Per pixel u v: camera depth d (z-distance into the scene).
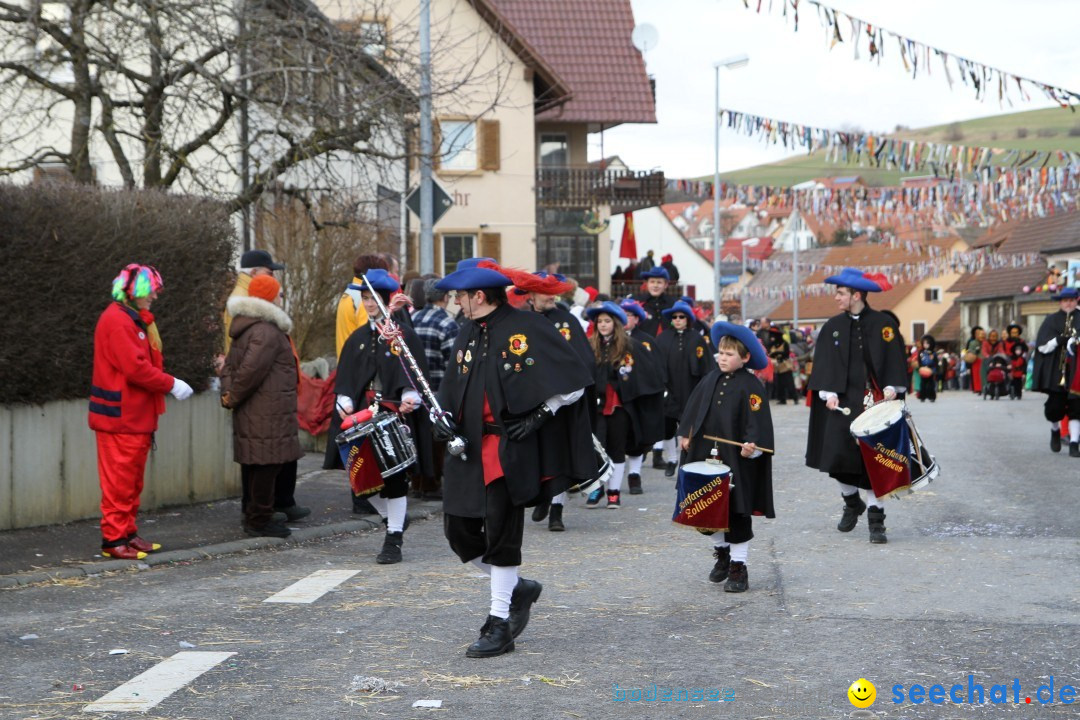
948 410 27.02
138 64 19.05
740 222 128.75
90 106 14.75
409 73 16.17
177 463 11.28
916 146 22.30
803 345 35.56
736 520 7.68
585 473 6.36
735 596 7.57
